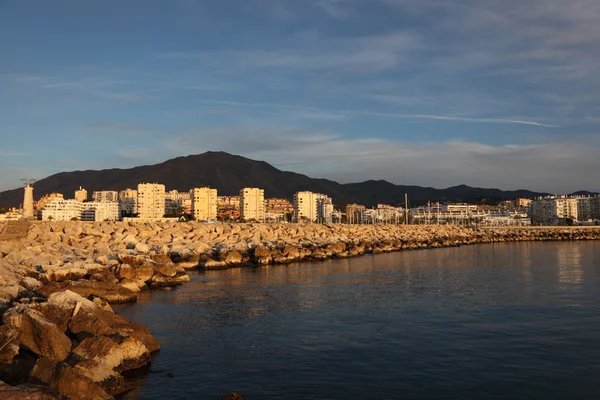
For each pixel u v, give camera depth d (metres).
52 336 26.03
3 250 64.31
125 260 59.25
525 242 182.25
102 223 102.38
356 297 48.78
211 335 33.84
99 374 23.70
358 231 154.75
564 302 45.28
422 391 23.66
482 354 29.16
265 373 26.11
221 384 24.53
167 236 100.19
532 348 30.28
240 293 51.97
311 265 85.19
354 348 30.48
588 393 23.44
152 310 42.62
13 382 22.62
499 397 22.98
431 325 36.31
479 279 63.25
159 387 24.09
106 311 32.22
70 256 62.81
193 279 64.62
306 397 22.92
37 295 40.69
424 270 75.75
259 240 108.38
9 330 25.83
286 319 38.72
